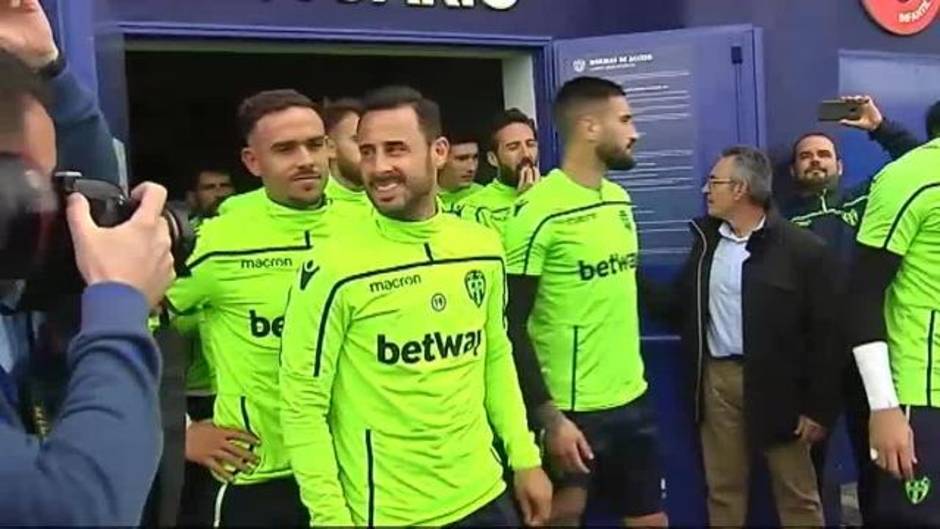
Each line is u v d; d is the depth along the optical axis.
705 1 4.32
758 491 3.90
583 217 3.36
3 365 1.38
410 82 5.27
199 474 2.93
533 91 4.33
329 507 2.37
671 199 4.11
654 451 3.62
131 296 1.20
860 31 4.77
